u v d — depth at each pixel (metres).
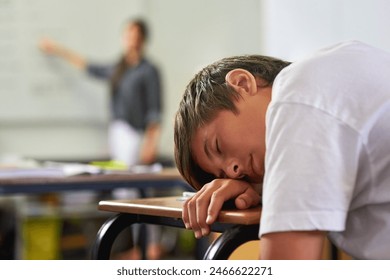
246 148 1.09
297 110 0.95
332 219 0.91
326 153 0.92
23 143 5.53
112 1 5.64
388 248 1.02
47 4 5.55
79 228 4.55
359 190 1.00
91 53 5.60
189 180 1.21
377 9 3.15
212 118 1.11
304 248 0.91
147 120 5.38
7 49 5.51
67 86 5.57
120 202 1.31
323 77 0.98
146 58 5.48
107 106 5.60
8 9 5.51
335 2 3.66
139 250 2.76
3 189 2.27
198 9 5.88
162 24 5.81
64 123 5.58
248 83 1.12
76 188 2.32
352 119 0.95
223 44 5.92
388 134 0.97
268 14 4.69
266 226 0.92
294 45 4.29
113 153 5.43
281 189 0.92
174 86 5.83
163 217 1.30
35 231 4.32
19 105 5.51
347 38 3.52
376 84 0.99
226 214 1.06
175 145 1.19
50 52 5.53
